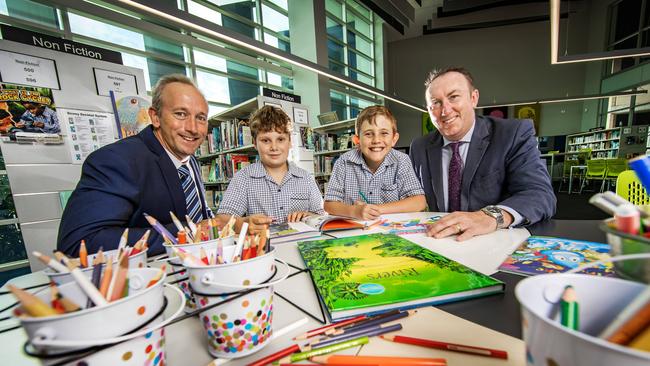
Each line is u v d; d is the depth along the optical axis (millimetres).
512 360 226
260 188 1406
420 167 1329
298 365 237
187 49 3859
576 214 3641
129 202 777
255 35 4594
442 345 247
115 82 1981
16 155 1621
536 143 1008
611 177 4719
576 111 7645
